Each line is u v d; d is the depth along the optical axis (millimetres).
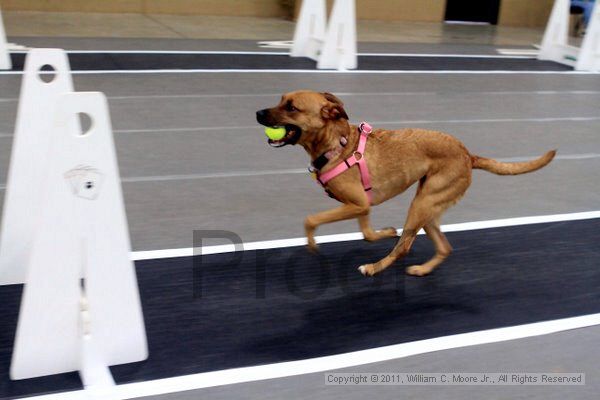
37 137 4285
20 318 3414
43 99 4254
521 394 3674
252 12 17703
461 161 4613
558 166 7695
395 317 4395
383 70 11945
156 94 9367
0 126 7562
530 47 15914
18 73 9828
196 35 14352
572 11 18078
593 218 6277
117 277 3521
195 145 7527
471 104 10062
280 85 10320
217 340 3990
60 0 15859
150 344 3889
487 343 4148
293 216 5883
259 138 7914
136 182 6398
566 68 13406
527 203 6566
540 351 4102
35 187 4332
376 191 4586
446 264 5180
